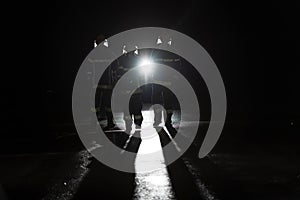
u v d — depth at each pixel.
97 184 6.58
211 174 7.13
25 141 11.48
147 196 5.87
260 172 7.22
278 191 6.06
